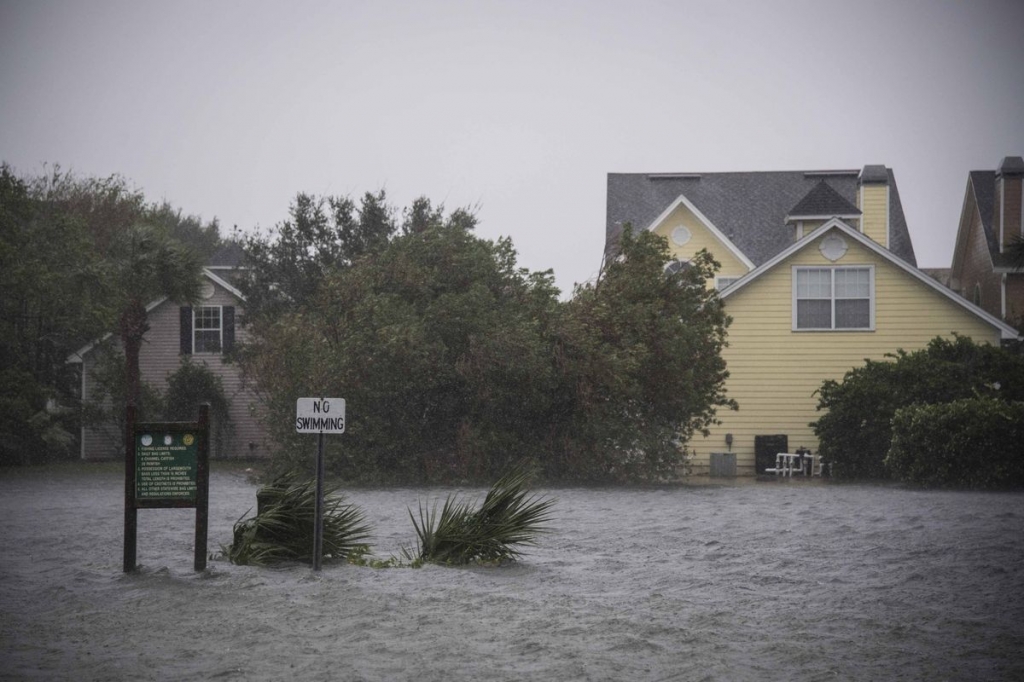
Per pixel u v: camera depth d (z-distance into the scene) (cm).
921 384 3033
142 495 1156
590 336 2791
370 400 2728
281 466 2744
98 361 3988
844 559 1269
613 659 779
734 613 947
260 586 1081
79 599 1021
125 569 1158
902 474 2703
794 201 4569
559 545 1446
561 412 2855
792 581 1116
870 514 1822
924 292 3478
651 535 1552
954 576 1130
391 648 818
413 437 2762
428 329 2806
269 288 4241
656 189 4666
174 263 3600
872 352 3494
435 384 2748
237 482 2842
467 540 1262
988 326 3438
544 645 824
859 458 3069
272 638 856
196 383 4125
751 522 1720
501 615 944
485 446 2752
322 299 2934
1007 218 4247
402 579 1135
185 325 4250
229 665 768
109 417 3928
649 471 2861
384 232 4284
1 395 3603
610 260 2998
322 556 1261
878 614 938
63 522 1777
